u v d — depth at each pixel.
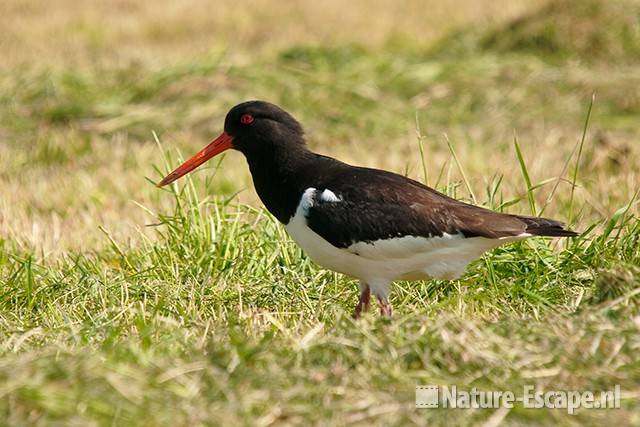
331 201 10.42
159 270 12.15
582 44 25.48
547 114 22.16
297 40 30.69
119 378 7.99
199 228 12.74
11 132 21.61
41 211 16.30
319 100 22.56
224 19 33.31
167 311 10.93
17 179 18.28
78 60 27.47
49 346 9.41
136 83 23.38
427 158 18.62
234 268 12.07
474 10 33.84
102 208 16.22
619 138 19.91
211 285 11.70
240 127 11.24
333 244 10.48
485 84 23.44
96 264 12.52
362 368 8.39
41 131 21.41
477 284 11.53
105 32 31.88
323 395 8.02
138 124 21.59
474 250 10.51
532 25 26.50
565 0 26.70
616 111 22.30
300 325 10.22
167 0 36.25
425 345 8.67
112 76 24.39
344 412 7.84
